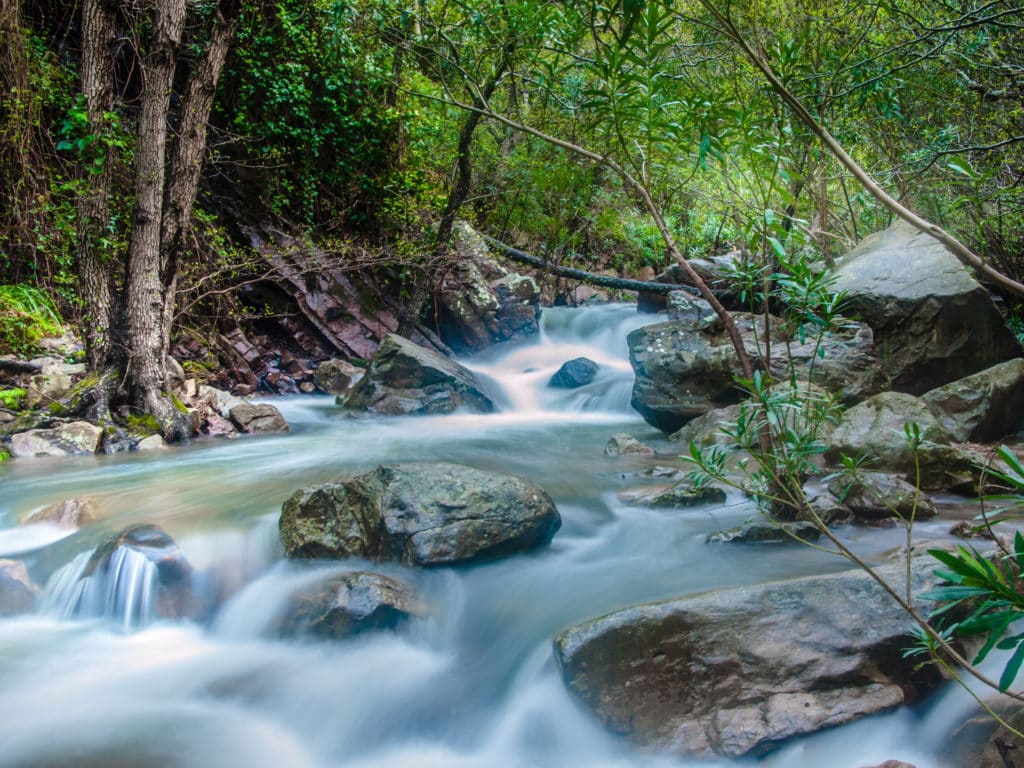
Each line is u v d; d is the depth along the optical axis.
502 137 13.03
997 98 6.49
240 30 10.32
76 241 7.70
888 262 6.93
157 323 7.59
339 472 6.09
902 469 4.88
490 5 4.65
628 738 2.67
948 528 4.08
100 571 3.94
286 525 4.20
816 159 5.32
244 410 8.16
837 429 5.31
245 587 3.92
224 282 10.61
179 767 2.75
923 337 6.53
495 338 12.80
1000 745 2.22
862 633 2.71
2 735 2.91
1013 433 6.12
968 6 5.82
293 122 11.14
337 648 3.43
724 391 7.08
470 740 2.96
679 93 3.61
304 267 10.95
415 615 3.53
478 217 14.84
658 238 17.05
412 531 3.88
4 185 8.79
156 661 3.50
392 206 11.89
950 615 2.69
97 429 7.03
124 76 9.95
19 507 5.10
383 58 11.08
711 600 2.89
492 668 3.26
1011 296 7.66
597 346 13.27
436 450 7.11
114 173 9.00
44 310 8.62
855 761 2.49
